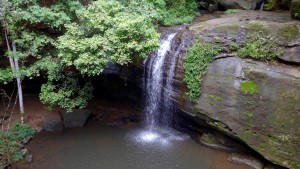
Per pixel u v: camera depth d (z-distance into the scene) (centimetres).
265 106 688
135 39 755
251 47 730
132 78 999
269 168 711
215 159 781
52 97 844
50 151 827
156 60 907
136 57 926
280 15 1009
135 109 1050
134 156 800
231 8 1259
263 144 699
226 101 743
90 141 880
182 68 820
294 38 688
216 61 768
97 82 1092
